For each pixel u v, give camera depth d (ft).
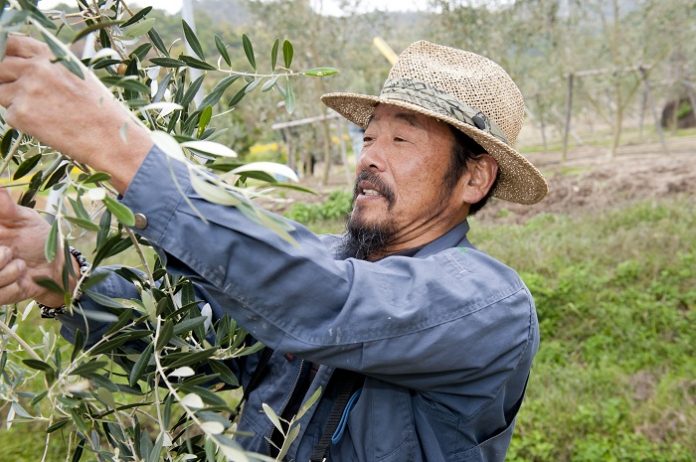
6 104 3.00
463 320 4.05
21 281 3.53
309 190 3.05
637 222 25.40
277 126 43.68
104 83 2.93
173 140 2.88
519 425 13.42
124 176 3.19
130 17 3.69
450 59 5.14
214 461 3.57
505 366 4.34
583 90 47.19
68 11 3.49
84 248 15.11
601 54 44.57
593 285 19.61
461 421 4.46
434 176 4.96
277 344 3.67
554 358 16.81
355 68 45.27
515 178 5.41
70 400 3.38
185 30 3.77
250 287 3.46
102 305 3.85
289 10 42.70
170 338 3.57
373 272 3.96
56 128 3.02
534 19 39.40
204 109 3.82
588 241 23.52
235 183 3.79
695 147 43.62
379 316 3.77
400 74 5.07
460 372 4.20
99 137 3.11
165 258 3.42
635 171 34.24
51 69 2.98
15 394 4.07
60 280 3.66
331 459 4.55
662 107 61.16
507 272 4.53
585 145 55.21
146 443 3.78
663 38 40.22
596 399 14.42
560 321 18.45
